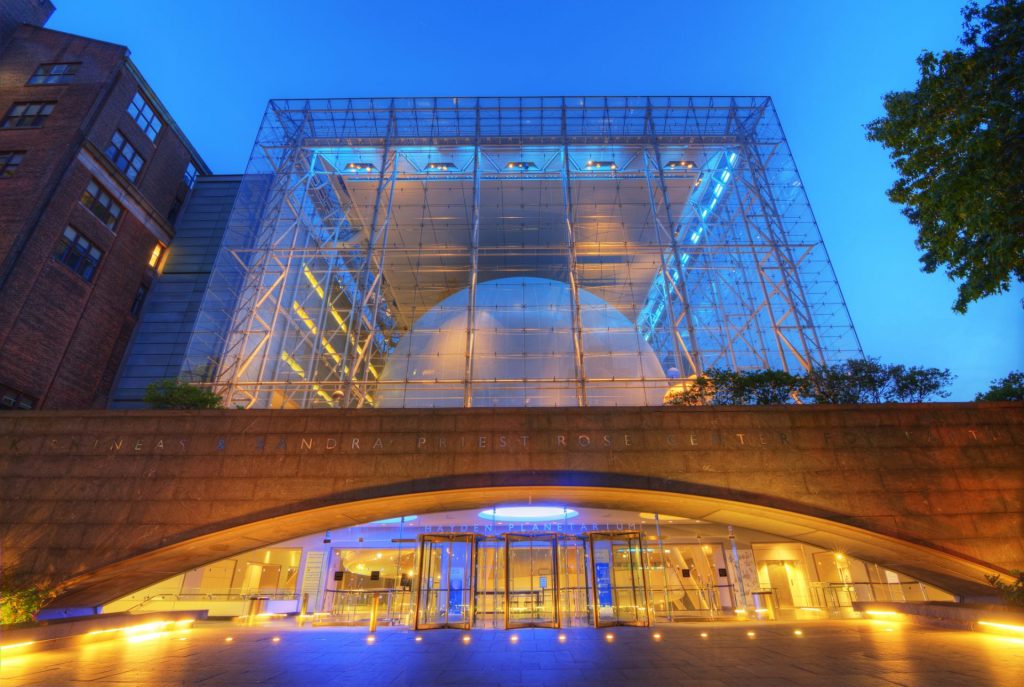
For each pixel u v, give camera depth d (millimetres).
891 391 22672
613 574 22422
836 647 11859
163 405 24047
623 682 8586
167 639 14680
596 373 33156
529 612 21719
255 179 39000
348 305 40719
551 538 17547
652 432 17219
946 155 16469
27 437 17078
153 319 37875
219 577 25031
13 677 9289
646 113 40594
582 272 44156
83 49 35344
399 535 24516
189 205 42438
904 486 16359
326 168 41250
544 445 17031
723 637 14008
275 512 16172
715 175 41094
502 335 34594
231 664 10523
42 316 29234
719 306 37500
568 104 41281
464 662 10602
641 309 43344
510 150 40438
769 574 24797
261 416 17438
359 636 15109
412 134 41375
